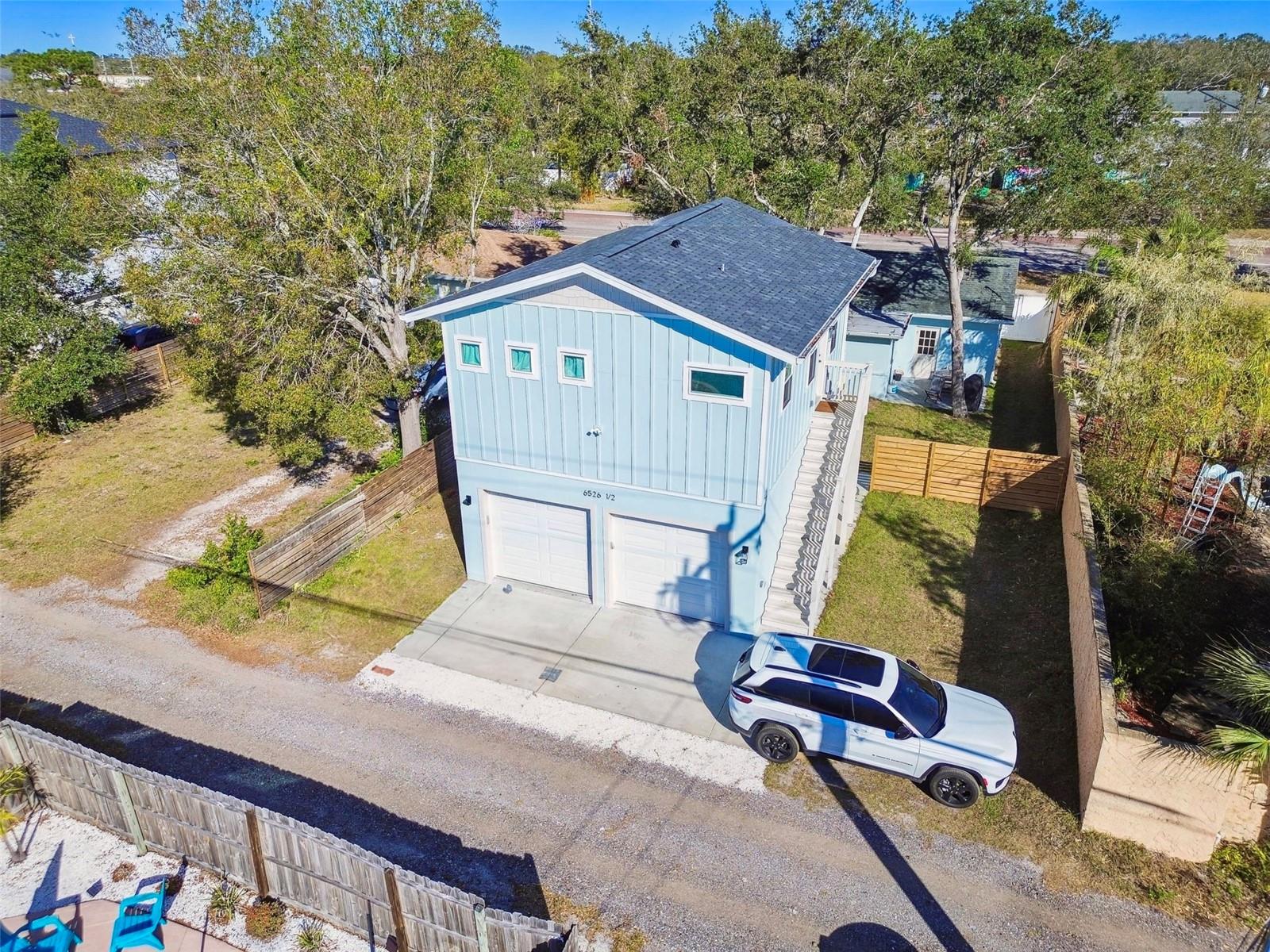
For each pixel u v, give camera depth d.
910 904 10.73
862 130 27.34
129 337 30.80
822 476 17.81
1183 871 11.04
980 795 12.09
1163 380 17.91
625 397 14.98
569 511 16.84
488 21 20.19
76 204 21.44
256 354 19.12
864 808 12.24
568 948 8.90
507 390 15.95
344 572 18.61
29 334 23.27
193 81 21.75
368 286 20.14
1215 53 83.12
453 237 21.50
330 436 20.83
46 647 16.38
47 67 87.12
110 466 23.95
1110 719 11.14
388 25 19.64
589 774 13.00
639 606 17.19
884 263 32.34
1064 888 10.88
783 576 17.05
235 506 21.73
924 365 29.72
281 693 14.95
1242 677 11.12
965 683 14.77
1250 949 10.05
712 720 14.10
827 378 20.47
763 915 10.62
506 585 18.12
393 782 12.90
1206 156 33.59
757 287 15.73
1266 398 16.73
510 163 36.41
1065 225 25.00
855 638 16.03
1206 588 15.34
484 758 13.34
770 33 30.56
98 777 11.73
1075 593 15.69
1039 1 22.39
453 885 11.10
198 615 16.95
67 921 10.81
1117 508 17.48
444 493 22.16
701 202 31.66
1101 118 23.80
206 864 11.49
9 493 22.34
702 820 12.10
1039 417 26.44
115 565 19.16
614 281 13.59
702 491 15.22
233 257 18.59
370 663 15.70
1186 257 22.11
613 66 33.59
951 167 24.48
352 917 10.50
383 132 19.19
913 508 20.94
